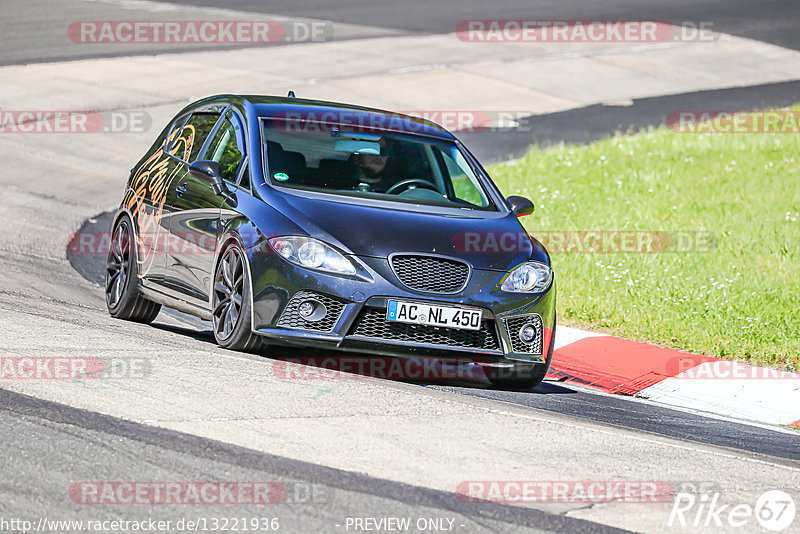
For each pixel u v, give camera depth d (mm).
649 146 56781
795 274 35594
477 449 16578
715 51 86812
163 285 24766
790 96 72750
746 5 106312
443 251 21562
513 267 22219
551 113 66188
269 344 21500
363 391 19391
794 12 103438
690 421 22266
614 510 14430
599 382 26125
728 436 21109
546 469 15969
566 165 52531
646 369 26719
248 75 70188
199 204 23547
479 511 13836
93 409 16422
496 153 55656
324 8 97625
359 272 20875
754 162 53438
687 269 35938
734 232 41062
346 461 15203
